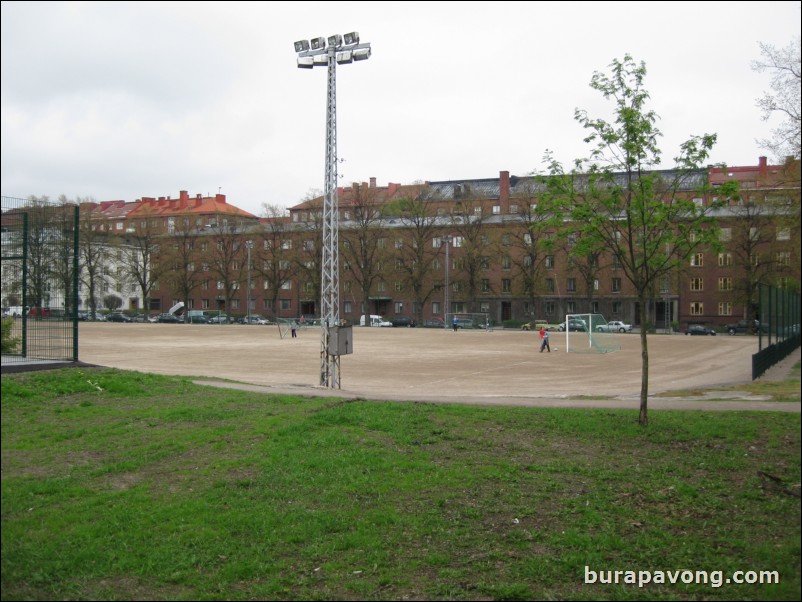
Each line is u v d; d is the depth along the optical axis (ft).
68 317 54.85
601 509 25.94
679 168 39.55
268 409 44.09
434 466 31.24
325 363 71.97
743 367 102.42
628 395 63.87
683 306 284.61
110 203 480.64
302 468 30.25
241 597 19.02
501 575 20.54
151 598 19.01
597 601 18.86
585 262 264.31
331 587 19.70
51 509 24.86
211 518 24.32
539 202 42.75
